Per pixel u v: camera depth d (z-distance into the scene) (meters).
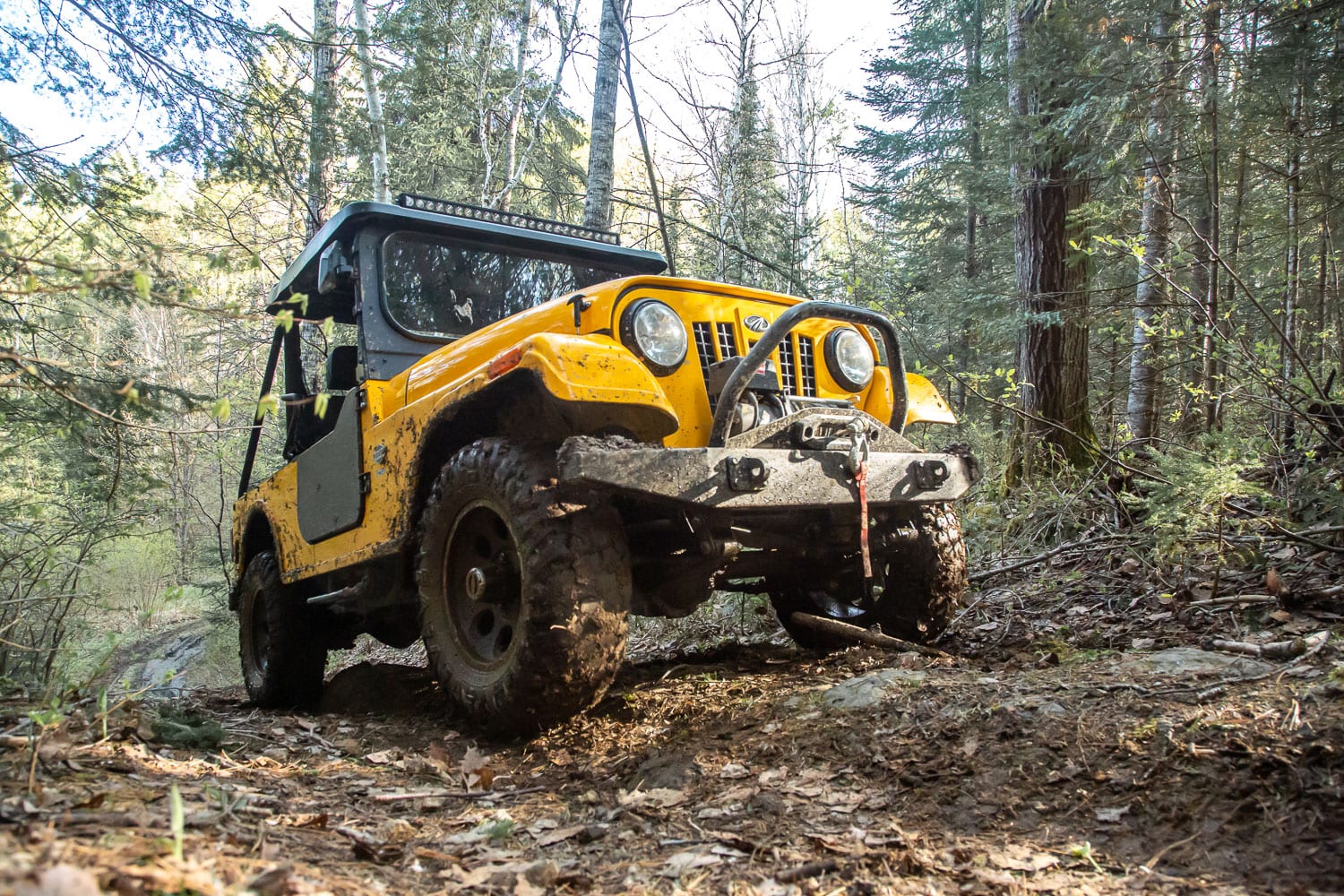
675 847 2.03
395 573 3.73
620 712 3.11
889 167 18.59
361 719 3.92
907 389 3.84
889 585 3.89
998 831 1.97
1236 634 3.17
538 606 2.78
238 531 5.54
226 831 1.81
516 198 15.39
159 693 5.30
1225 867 1.70
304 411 5.00
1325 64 5.26
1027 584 4.62
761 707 2.88
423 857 1.93
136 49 5.68
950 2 17.62
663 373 3.18
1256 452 4.18
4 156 4.36
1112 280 8.31
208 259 2.48
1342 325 7.25
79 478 5.63
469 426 3.45
